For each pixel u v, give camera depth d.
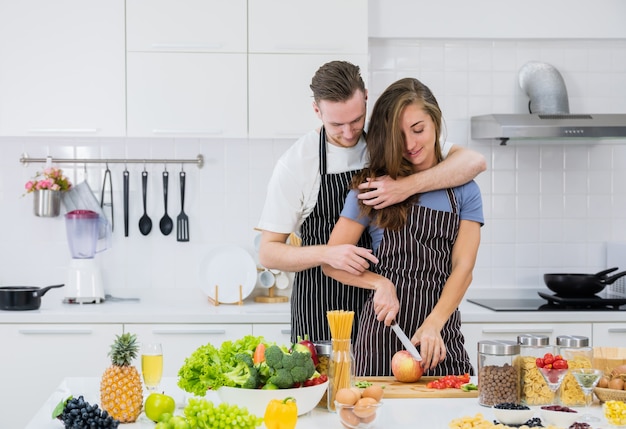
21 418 3.92
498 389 2.26
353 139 2.81
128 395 2.12
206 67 4.09
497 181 4.58
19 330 3.90
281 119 4.11
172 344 3.93
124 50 4.07
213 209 4.50
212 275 4.37
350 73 2.64
